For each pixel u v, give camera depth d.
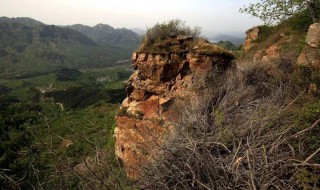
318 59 5.14
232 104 5.62
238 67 7.96
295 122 3.54
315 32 5.65
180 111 6.44
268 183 2.57
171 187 3.04
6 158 5.99
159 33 8.83
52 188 3.25
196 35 9.09
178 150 3.63
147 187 3.23
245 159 3.06
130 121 8.50
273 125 3.87
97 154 3.03
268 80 6.96
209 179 2.96
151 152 4.31
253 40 21.34
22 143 6.33
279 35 15.47
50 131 3.83
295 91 5.17
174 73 8.27
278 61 7.68
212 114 5.23
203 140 3.38
